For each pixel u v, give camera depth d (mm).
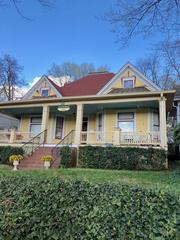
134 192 3043
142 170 9641
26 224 3389
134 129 13312
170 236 2693
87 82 17281
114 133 11852
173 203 2857
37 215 3393
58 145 12141
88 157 10797
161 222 2775
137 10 5277
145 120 13219
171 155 13531
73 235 3072
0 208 3633
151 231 2756
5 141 14141
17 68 30375
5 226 3475
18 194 3666
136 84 14039
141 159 10039
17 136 14633
